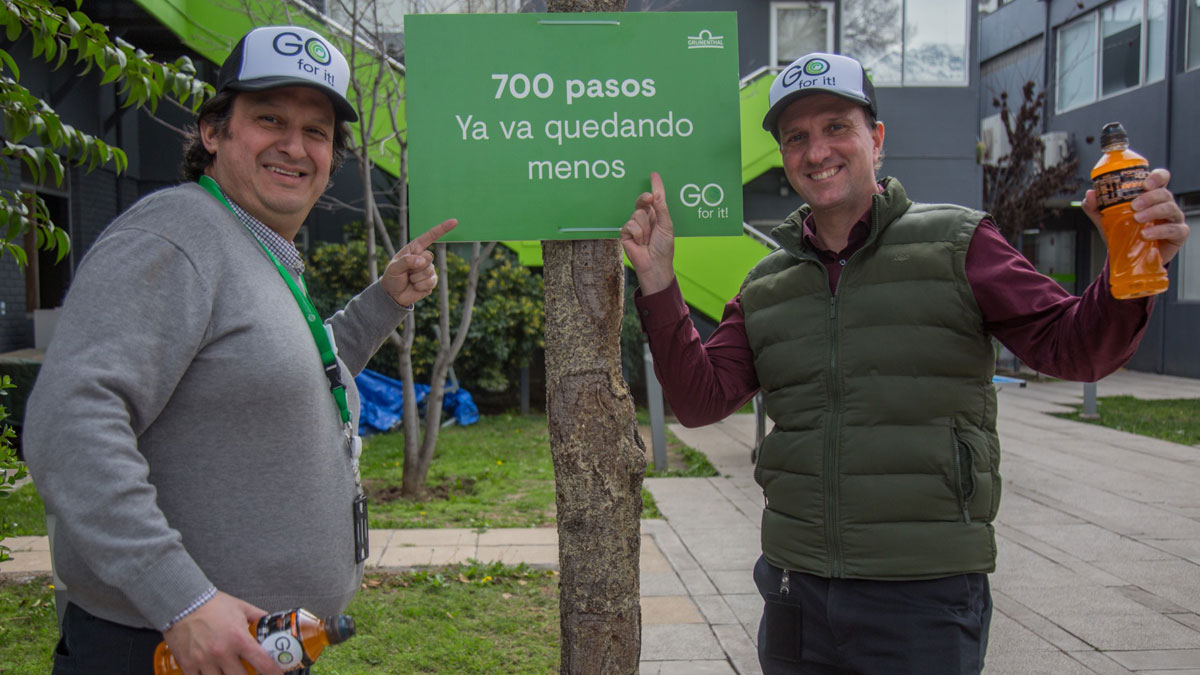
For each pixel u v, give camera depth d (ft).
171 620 4.53
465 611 13.75
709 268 34.53
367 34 21.76
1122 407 37.47
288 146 5.81
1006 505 20.59
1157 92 48.01
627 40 6.64
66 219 34.45
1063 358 6.21
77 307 4.80
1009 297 6.44
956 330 6.61
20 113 10.07
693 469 24.66
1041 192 48.06
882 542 6.53
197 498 5.12
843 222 7.04
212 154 6.07
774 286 7.24
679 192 6.72
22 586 14.46
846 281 6.84
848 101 6.73
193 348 5.02
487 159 6.59
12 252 10.59
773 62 44.21
